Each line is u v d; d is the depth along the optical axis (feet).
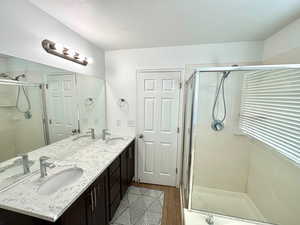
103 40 6.54
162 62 7.47
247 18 4.68
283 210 4.74
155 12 4.35
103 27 5.30
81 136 6.56
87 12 4.34
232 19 4.75
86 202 3.88
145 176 8.46
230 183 6.66
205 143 6.55
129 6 4.02
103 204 4.89
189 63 7.17
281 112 4.63
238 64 6.69
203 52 6.97
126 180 7.22
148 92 7.85
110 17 4.61
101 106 8.06
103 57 8.06
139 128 8.21
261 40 6.41
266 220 5.16
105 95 8.39
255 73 5.70
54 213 2.81
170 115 7.75
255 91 5.88
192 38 6.29
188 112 6.62
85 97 6.72
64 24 5.07
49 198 3.20
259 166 5.98
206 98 6.20
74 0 3.75
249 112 6.11
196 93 5.53
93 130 7.43
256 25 5.13
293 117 4.18
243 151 6.51
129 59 7.86
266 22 4.91
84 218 3.81
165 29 5.46
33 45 4.05
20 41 3.69
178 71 7.35
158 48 7.43
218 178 6.69
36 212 2.83
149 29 5.45
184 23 5.00
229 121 6.36
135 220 5.82
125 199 7.02
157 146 8.11
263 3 3.91
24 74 3.93
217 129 6.44
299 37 4.59
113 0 3.75
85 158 5.42
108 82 8.30
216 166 6.65
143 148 8.30
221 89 6.09
